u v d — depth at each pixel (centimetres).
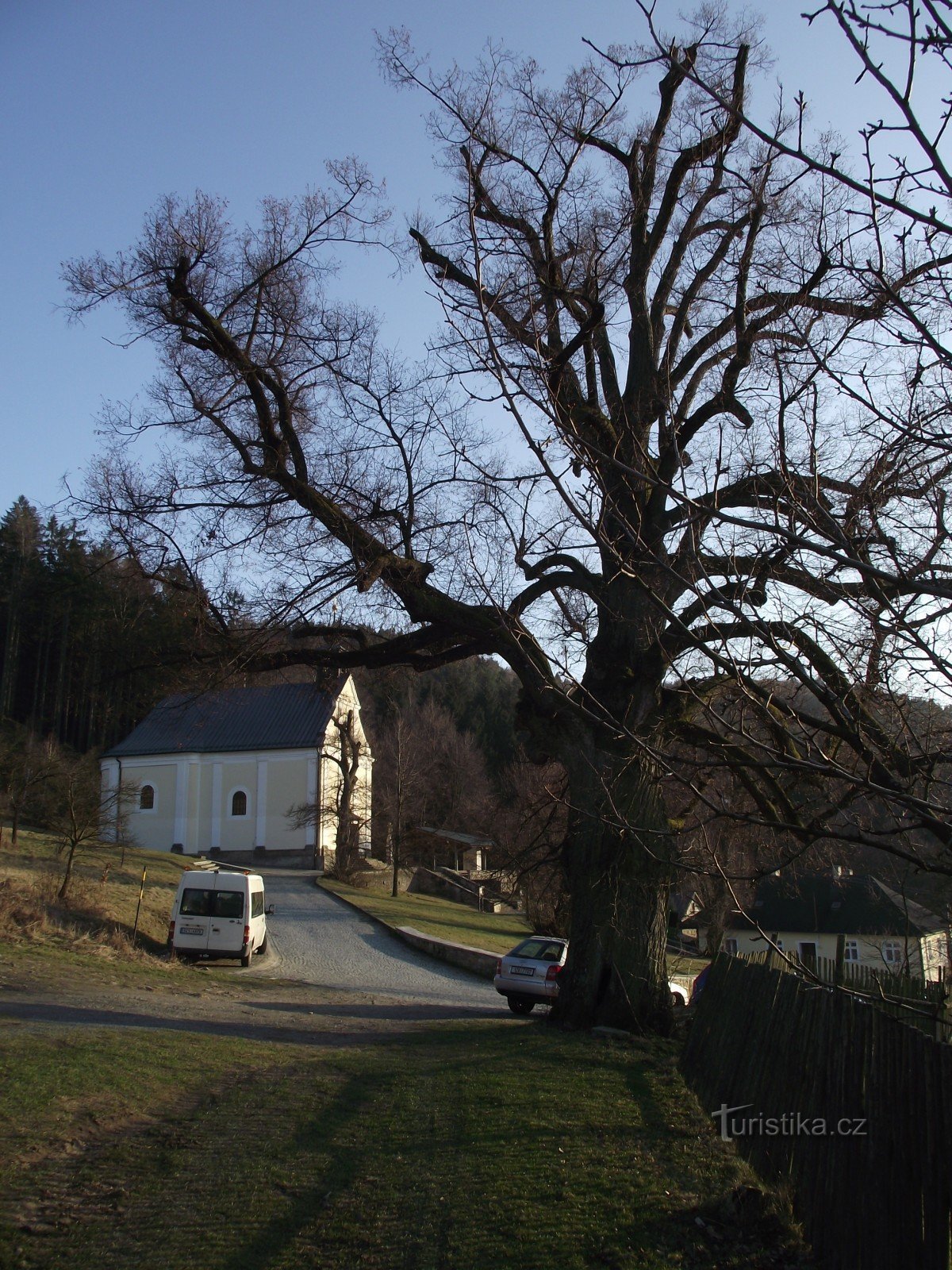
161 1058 1013
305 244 1517
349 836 5497
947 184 336
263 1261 527
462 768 6881
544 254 1293
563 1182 662
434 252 1240
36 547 6525
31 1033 1062
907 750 448
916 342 394
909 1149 467
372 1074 1036
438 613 1495
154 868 4278
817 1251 553
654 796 1452
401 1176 672
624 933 1422
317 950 3250
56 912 2458
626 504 1148
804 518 435
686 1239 572
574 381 1434
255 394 1491
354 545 1474
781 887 1012
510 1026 1530
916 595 407
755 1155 692
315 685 1836
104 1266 509
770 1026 712
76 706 6366
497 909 6181
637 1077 1015
